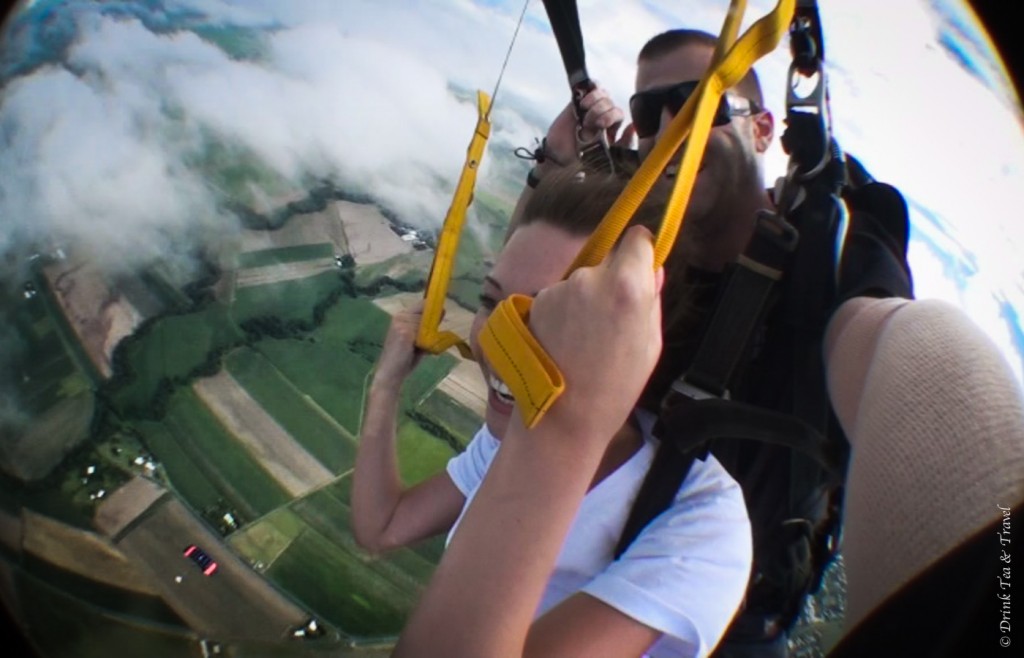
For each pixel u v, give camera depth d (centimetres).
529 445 38
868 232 68
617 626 50
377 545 87
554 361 37
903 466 42
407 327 89
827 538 70
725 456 69
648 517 56
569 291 37
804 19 66
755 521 68
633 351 36
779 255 63
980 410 40
